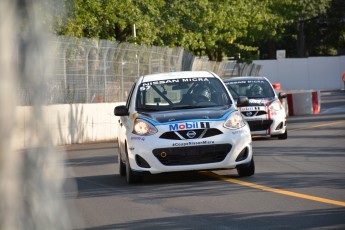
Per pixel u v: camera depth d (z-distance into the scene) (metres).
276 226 22.09
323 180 33.16
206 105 36.69
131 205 28.02
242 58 137.50
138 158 33.97
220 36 115.88
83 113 69.56
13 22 4.25
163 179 36.06
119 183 35.69
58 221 4.53
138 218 24.88
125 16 85.31
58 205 4.55
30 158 4.38
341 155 45.28
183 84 37.75
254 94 62.50
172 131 33.78
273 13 146.62
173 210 26.25
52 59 4.66
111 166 45.16
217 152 33.88
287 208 25.55
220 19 111.44
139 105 36.56
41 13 4.49
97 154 55.22
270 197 28.31
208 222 23.36
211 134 33.91
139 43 89.19
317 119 84.94
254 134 58.84
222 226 22.50
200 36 103.75
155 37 90.88
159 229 22.52
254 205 26.52
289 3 147.25
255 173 36.75
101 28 84.62
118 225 23.66
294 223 22.52
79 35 77.81
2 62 4.16
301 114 97.88
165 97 36.91
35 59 4.44
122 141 36.69
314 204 26.25
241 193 29.78
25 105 4.49
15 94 4.20
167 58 84.31
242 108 58.78
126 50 75.94
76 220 4.74
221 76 112.12
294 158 44.12
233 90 63.03
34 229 4.34
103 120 72.06
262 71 183.12
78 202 29.53
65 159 4.73
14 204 4.18
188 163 33.75
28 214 4.30
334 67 182.75
